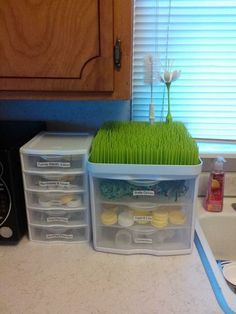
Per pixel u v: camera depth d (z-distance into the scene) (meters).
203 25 0.97
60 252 0.81
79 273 0.73
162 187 0.76
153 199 0.77
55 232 0.84
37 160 0.78
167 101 1.04
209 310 0.61
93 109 1.05
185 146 0.72
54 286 0.68
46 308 0.62
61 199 0.81
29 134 0.92
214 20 0.96
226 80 1.03
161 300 0.64
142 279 0.70
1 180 0.76
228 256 1.01
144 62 0.96
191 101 1.06
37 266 0.75
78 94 0.71
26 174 0.79
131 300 0.64
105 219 0.79
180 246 0.79
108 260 0.77
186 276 0.71
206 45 0.99
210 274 0.71
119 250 0.79
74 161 0.78
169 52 1.01
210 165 1.07
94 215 0.79
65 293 0.66
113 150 0.70
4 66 0.68
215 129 1.10
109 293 0.66
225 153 1.06
